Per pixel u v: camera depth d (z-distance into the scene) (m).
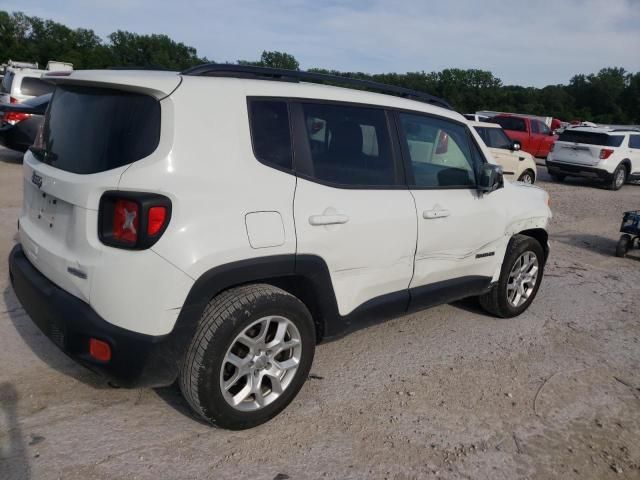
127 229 2.64
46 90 14.02
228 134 2.91
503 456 3.14
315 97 3.38
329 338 3.53
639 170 16.88
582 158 16.20
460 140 4.39
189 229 2.70
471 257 4.45
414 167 3.94
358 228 3.43
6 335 3.98
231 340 2.88
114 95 2.90
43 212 3.20
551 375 4.14
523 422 3.49
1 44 85.06
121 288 2.65
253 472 2.81
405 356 4.25
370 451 3.06
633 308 5.89
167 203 2.66
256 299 2.94
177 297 2.70
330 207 3.29
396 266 3.78
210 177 2.80
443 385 3.85
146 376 2.76
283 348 3.16
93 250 2.72
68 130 3.07
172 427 3.11
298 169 3.20
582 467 3.11
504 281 4.95
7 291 4.77
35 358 3.71
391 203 3.68
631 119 87.69
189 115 2.79
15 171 10.62
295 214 3.11
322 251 3.26
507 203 4.77
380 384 3.79
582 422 3.56
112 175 2.70
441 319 5.05
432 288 4.16
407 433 3.26
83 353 2.75
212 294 2.82
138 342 2.68
